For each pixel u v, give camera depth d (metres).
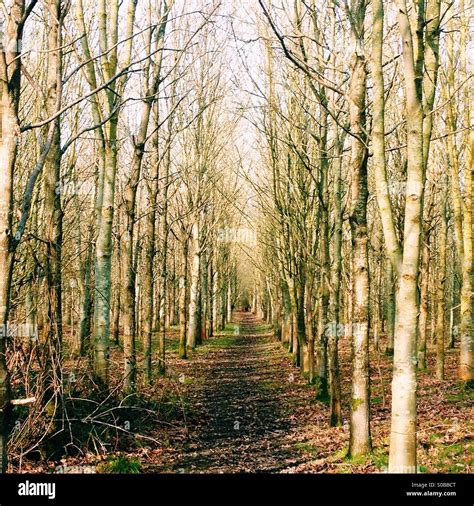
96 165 16.83
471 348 14.98
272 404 15.56
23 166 12.86
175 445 10.45
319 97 10.44
